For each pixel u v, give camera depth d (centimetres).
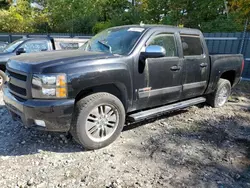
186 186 250
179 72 400
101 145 322
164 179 260
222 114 493
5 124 397
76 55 314
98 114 313
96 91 318
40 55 325
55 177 257
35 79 271
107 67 303
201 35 455
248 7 1136
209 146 345
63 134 359
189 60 417
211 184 255
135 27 384
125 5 2077
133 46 341
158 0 1409
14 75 307
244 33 878
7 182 246
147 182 253
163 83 378
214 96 522
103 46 377
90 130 309
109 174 266
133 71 333
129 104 343
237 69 545
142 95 353
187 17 1355
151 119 447
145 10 1560
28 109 274
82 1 2041
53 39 726
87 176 260
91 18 1892
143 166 285
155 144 344
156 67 361
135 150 324
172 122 436
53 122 278
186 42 418
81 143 306
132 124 418
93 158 299
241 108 542
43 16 2175
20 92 295
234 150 335
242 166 294
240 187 252
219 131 402
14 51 676
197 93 462
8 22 2036
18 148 317
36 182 247
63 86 272
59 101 272
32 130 372
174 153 320
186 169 282
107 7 2070
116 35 386
